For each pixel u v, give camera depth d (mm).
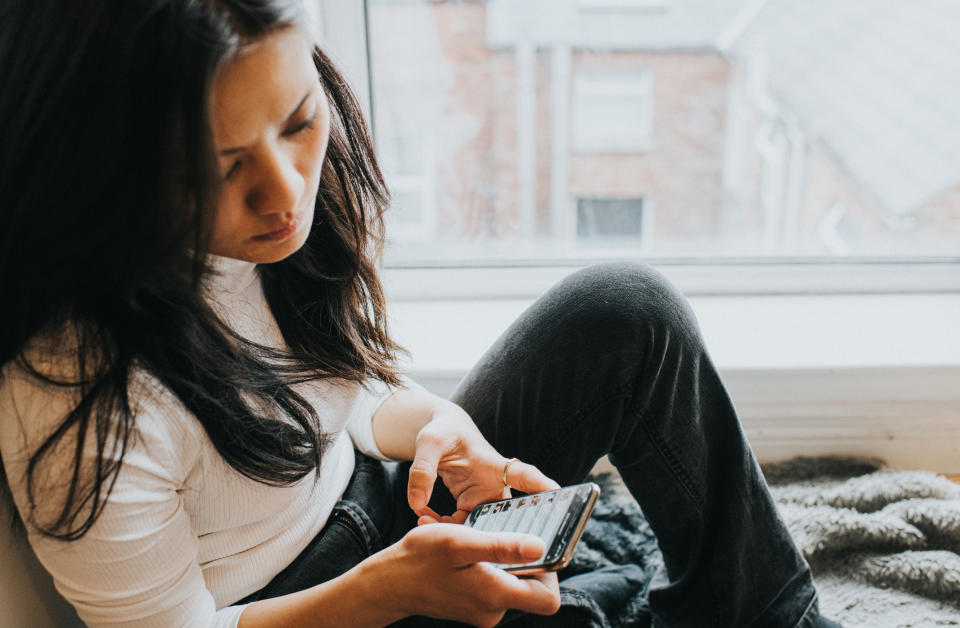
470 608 588
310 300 699
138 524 534
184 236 490
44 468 515
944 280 1351
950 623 932
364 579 581
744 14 1263
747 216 1385
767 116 1328
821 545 1027
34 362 517
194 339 545
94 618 553
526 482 682
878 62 1295
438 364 1169
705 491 773
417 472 679
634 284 734
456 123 1318
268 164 493
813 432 1209
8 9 462
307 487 674
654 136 1340
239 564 640
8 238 490
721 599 799
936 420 1192
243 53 453
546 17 1260
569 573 1002
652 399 736
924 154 1339
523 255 1398
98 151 462
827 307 1324
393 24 1248
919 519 1042
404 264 1373
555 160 1350
